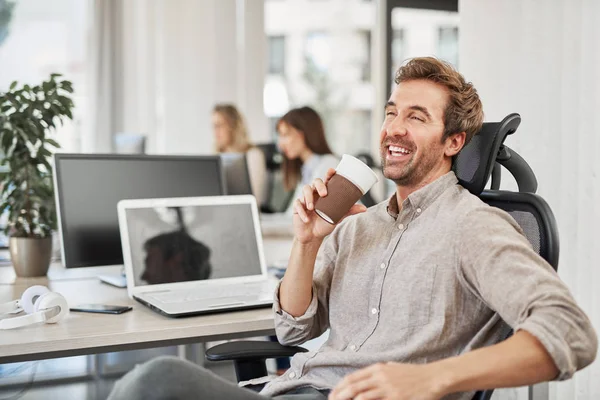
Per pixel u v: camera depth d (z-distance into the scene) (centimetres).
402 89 165
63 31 544
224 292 210
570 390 230
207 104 554
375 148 594
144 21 539
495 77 244
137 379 132
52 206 253
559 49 230
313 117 404
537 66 233
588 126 224
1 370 302
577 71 226
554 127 231
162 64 545
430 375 126
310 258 173
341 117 591
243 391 138
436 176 166
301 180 420
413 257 158
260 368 179
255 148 466
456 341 152
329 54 586
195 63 550
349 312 169
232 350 175
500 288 137
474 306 151
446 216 158
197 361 301
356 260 171
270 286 221
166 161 251
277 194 471
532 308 131
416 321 154
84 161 236
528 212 155
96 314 190
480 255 144
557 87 231
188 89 551
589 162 224
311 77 584
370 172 157
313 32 581
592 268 225
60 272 262
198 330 178
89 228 235
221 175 260
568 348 126
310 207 163
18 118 245
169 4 543
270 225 457
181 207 219
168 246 215
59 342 163
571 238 229
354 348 162
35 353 161
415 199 163
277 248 339
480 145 166
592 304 226
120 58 539
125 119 541
